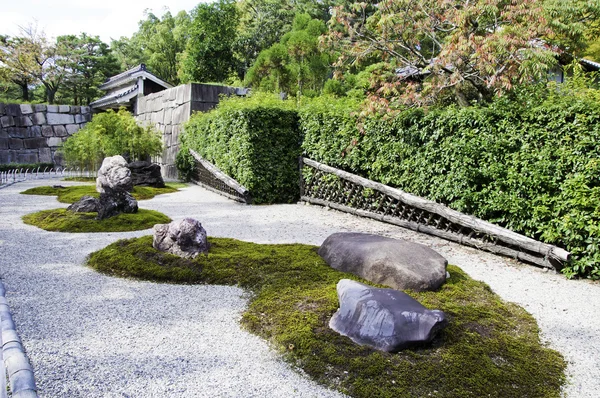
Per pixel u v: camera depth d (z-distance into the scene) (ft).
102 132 42.60
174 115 46.57
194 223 15.83
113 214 21.97
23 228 20.61
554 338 10.65
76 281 13.55
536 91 18.39
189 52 72.33
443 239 19.80
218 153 33.94
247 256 15.48
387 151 22.61
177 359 8.98
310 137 28.86
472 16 21.27
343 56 25.91
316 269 14.30
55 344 9.43
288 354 9.30
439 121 19.66
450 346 9.59
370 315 9.86
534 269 16.06
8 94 88.17
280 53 46.24
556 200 15.98
